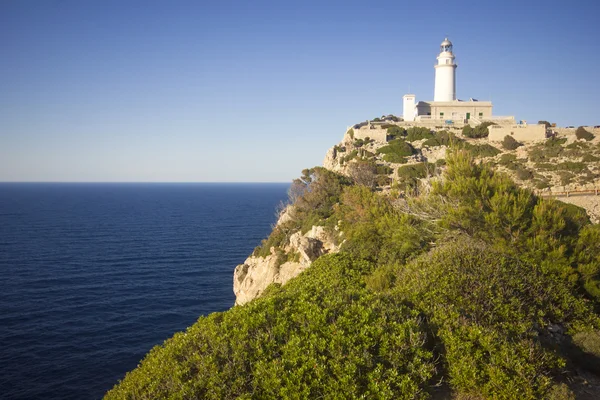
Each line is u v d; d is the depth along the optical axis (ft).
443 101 261.65
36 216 491.72
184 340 41.27
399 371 33.37
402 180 159.63
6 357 128.06
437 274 48.73
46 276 214.69
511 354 34.01
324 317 39.17
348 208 120.57
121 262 250.16
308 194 159.74
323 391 31.68
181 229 393.91
